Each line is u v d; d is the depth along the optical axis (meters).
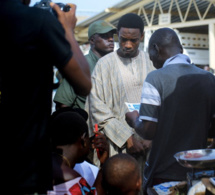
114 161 2.42
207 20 9.52
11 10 1.67
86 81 1.78
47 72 1.75
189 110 2.48
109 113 3.36
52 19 1.71
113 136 3.31
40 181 1.72
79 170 2.51
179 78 2.49
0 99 1.67
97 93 3.43
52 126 2.32
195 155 2.30
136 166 2.43
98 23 3.99
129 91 3.43
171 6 10.10
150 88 2.50
